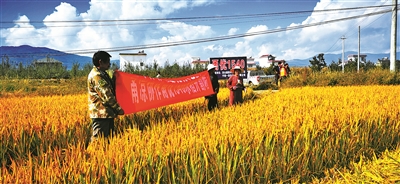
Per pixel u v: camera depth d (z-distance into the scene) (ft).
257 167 14.05
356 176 14.19
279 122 17.72
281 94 39.99
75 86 82.07
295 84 73.31
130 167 11.81
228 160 13.24
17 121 20.80
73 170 11.56
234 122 18.57
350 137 17.99
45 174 11.23
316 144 16.44
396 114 21.43
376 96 32.63
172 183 12.50
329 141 16.85
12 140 19.35
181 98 27.32
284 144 15.34
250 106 26.30
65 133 20.38
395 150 18.62
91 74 17.44
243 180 13.57
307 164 15.64
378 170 13.83
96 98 17.52
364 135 18.76
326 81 70.38
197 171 12.57
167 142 14.11
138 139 14.74
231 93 33.50
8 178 10.96
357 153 17.76
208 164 13.12
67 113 24.53
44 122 21.77
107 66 17.87
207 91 30.09
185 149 13.30
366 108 22.33
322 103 27.48
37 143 19.60
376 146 19.49
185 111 26.21
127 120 23.75
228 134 15.19
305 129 16.83
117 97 21.80
